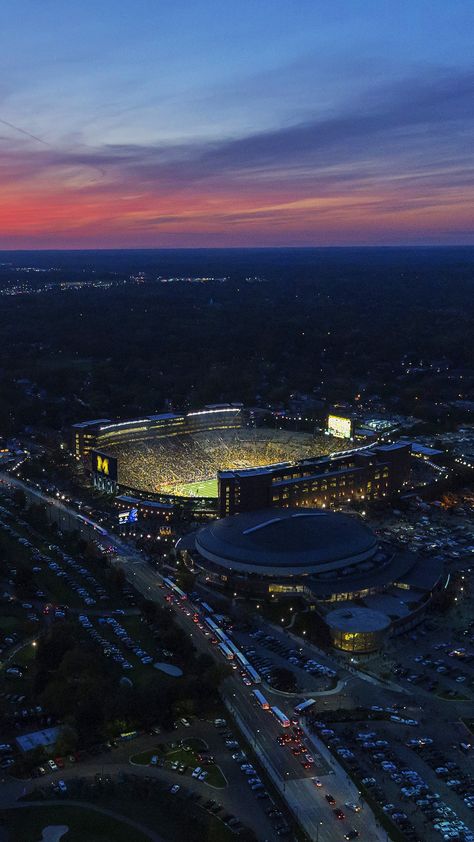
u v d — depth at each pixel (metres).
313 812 197.75
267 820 194.62
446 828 192.88
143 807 198.50
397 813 197.50
